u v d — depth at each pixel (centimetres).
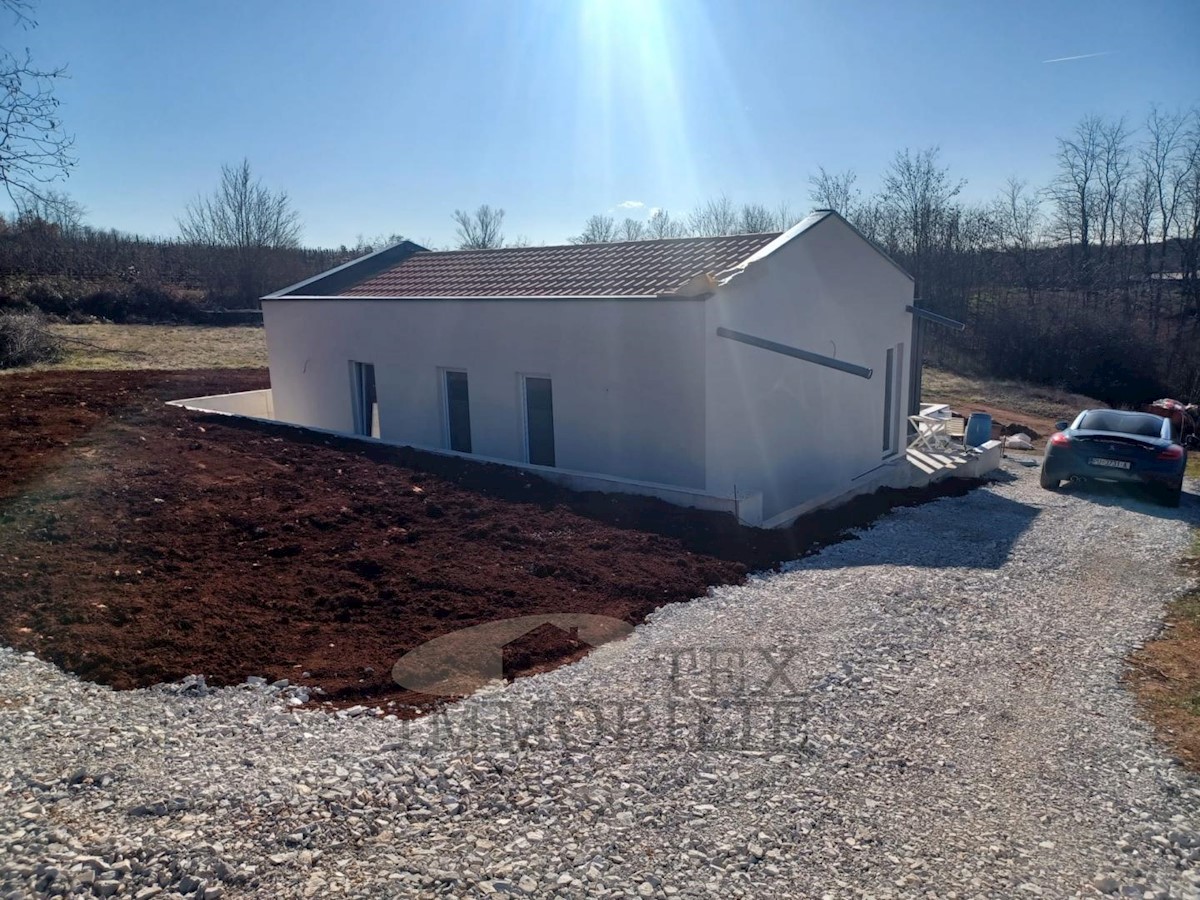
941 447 1794
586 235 4947
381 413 1522
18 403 1484
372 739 512
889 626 743
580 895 384
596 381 1211
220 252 4153
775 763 507
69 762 464
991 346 3962
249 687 582
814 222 1302
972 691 634
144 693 564
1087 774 526
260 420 1498
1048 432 2622
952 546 1075
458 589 776
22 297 3081
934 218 4453
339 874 386
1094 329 3722
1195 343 3669
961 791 496
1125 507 1444
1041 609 840
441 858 403
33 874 366
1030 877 421
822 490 1410
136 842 394
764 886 400
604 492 1120
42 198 1691
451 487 1107
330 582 776
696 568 863
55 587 713
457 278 1570
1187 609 884
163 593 724
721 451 1146
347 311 1545
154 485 1019
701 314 1090
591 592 789
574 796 460
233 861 388
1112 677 685
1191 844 457
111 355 2550
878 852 432
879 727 564
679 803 461
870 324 1511
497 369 1327
